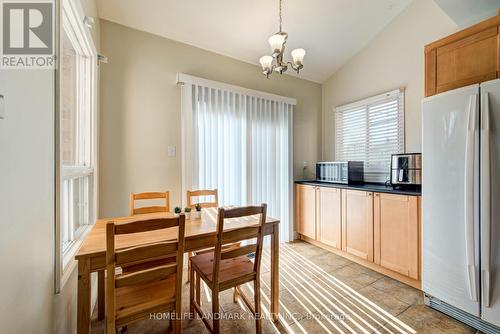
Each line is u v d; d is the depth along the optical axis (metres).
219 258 1.42
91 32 1.90
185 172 2.61
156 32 2.53
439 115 1.76
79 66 1.88
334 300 2.00
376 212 2.46
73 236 1.62
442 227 1.74
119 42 2.36
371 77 3.15
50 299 1.06
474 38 1.66
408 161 2.45
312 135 3.84
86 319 1.16
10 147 0.75
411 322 1.71
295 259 2.87
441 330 1.62
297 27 2.72
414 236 2.12
